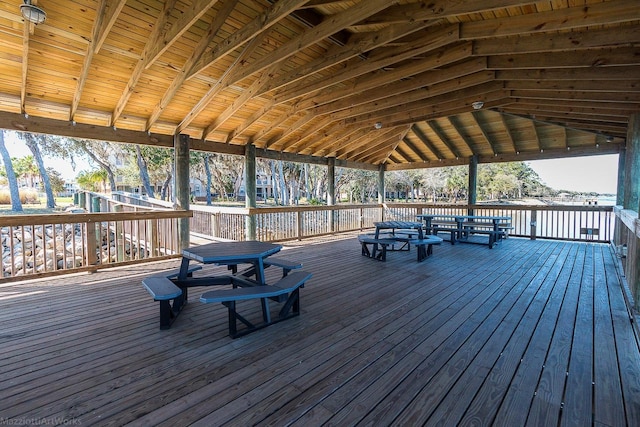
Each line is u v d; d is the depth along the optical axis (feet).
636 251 10.38
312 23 12.04
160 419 5.41
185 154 19.85
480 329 9.09
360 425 5.28
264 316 9.29
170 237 21.16
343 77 14.49
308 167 74.69
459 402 5.87
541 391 6.21
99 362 7.24
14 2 10.52
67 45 12.49
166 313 9.02
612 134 21.85
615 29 9.78
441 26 11.43
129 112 17.43
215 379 6.59
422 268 16.57
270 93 18.31
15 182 46.19
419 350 7.85
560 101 17.16
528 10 10.17
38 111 15.57
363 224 34.58
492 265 17.29
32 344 8.09
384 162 35.91
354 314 10.21
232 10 12.05
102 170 65.41
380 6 9.21
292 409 5.67
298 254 20.43
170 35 10.94
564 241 25.99
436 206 31.86
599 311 10.50
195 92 17.07
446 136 28.63
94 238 15.97
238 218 24.75
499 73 14.37
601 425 5.29
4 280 13.19
